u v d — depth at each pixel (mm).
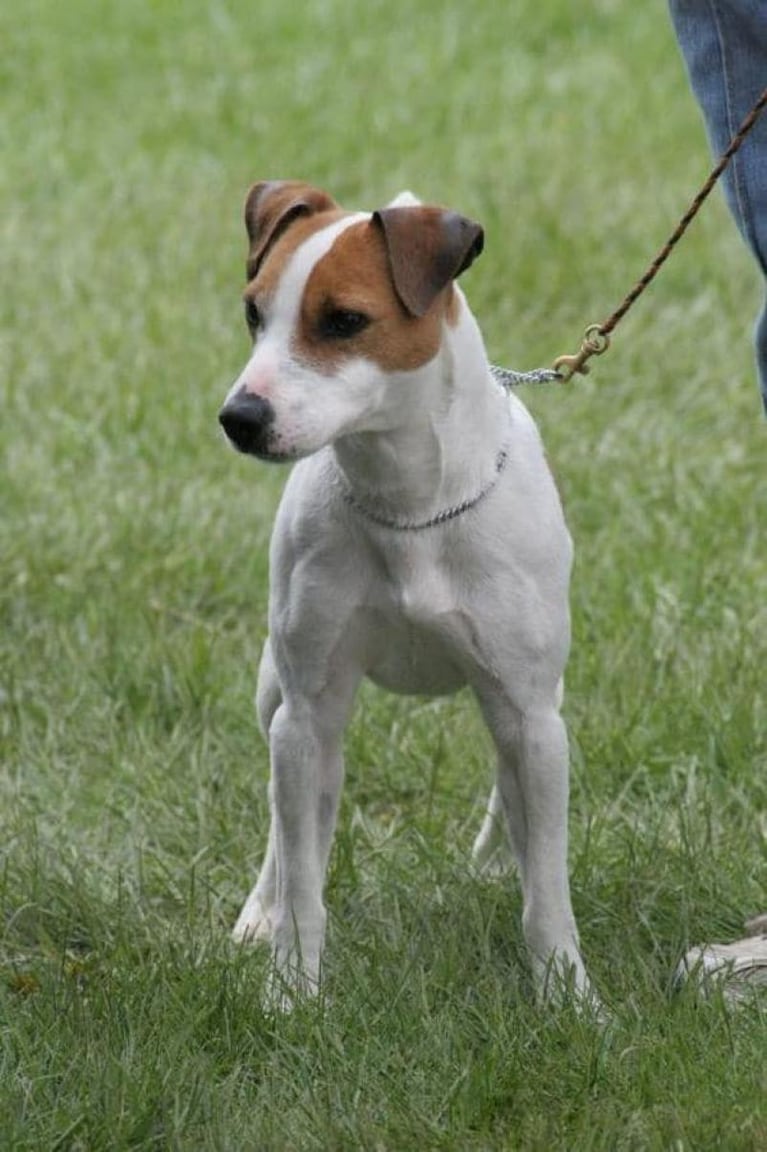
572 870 9141
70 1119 7098
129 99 22844
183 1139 7043
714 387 14984
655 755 10328
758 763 10180
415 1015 7781
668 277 17016
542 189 19047
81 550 12562
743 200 8258
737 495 13125
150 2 26453
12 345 15820
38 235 18344
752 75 8148
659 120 21125
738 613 11641
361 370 7102
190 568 12445
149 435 14250
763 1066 7293
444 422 7434
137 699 11117
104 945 8656
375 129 21328
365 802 10273
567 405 14539
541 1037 7641
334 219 7262
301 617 7773
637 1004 7949
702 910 8828
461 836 9688
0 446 14102
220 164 20500
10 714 10969
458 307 7449
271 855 8844
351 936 8648
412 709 10875
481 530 7625
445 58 23750
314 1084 7406
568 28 24938
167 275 17281
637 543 12531
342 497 7605
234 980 7980
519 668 7797
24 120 22047
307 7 25969
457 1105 7191
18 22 25703
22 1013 7867
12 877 9242
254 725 10758
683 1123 6914
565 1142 6922
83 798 10180
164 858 9617
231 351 15648
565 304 16609
